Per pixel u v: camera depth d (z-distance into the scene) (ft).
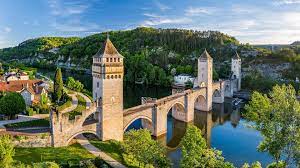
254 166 194.39
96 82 306.55
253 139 371.76
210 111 544.62
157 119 374.43
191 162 191.83
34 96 459.32
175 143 360.89
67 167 230.07
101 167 238.48
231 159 305.32
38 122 349.82
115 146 290.56
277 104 176.76
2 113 361.30
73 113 410.31
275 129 178.29
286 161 178.40
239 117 497.46
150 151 229.04
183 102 453.58
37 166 189.26
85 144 285.23
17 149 247.29
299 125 169.89
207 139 372.99
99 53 299.79
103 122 299.79
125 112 341.00
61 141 271.28
